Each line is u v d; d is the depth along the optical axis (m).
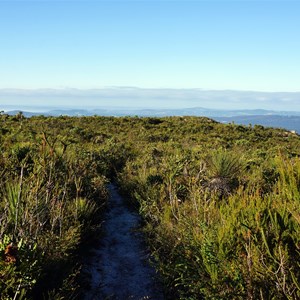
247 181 6.96
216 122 40.69
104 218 7.00
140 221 6.80
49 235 4.17
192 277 3.54
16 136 13.93
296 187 4.33
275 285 2.98
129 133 29.11
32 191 4.47
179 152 14.04
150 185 7.82
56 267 3.78
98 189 7.71
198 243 3.89
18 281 2.89
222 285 3.21
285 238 3.34
